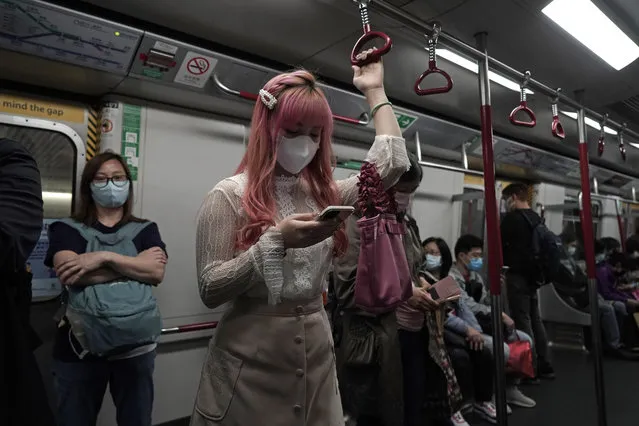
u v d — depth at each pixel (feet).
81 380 6.30
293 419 3.34
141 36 6.98
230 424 3.33
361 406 6.63
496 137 14.17
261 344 3.35
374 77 3.95
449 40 5.21
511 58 7.62
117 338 6.04
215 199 3.30
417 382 7.64
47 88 8.21
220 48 8.14
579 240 20.34
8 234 2.50
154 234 7.29
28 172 2.86
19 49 6.56
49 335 7.99
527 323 13.43
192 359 9.36
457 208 16.16
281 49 8.31
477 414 10.87
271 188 3.39
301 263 3.39
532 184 20.40
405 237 7.52
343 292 6.51
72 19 6.36
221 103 9.13
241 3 6.68
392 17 4.53
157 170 8.94
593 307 8.21
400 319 7.73
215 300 3.15
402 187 6.06
